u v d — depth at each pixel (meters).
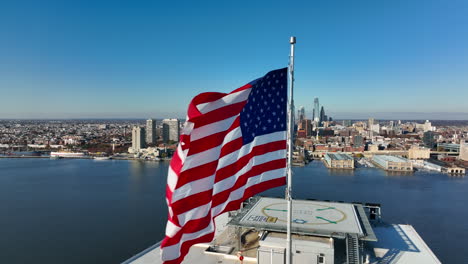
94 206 145.38
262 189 29.67
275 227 61.97
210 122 27.05
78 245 99.81
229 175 28.23
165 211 136.75
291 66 28.20
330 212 71.38
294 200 81.19
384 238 70.06
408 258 60.81
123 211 136.88
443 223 125.88
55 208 142.12
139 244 100.62
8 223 121.38
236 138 28.41
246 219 66.75
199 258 60.53
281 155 30.50
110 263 87.88
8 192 175.62
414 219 130.75
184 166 26.12
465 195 177.62
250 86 28.17
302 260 56.59
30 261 88.75
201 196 26.67
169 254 25.25
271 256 57.19
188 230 26.17
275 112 30.22
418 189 195.75
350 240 57.75
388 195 177.38
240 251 62.53
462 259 93.75
